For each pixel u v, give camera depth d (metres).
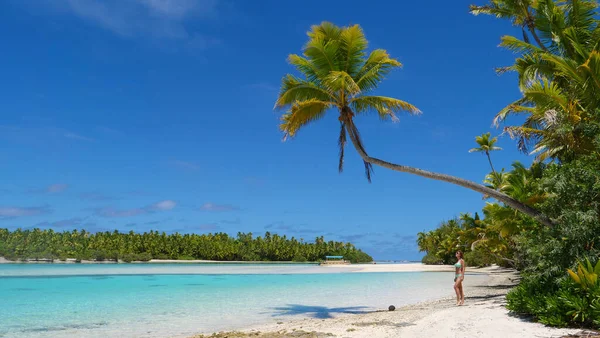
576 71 15.47
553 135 15.36
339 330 11.84
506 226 23.48
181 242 132.00
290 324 14.13
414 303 20.61
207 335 12.25
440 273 53.91
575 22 18.44
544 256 12.24
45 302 20.62
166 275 46.12
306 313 17.33
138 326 14.02
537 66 18.30
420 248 99.94
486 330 10.38
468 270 58.94
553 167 13.66
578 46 15.84
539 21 19.56
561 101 15.62
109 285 31.62
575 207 12.40
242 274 49.97
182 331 13.16
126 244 122.69
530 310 11.62
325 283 35.53
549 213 13.51
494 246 32.66
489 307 14.73
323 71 17.64
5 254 102.31
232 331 12.88
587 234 11.46
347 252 150.25
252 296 24.33
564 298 10.41
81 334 12.45
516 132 16.73
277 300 22.23
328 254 148.62
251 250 142.00
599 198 12.19
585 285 10.40
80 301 21.09
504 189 24.03
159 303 20.56
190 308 18.75
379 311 17.53
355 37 17.53
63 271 53.66
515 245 27.75
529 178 22.77
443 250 83.81
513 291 13.30
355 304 20.53
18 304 19.75
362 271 60.47
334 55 17.58
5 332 12.70
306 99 17.83
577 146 15.10
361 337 10.58
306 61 17.41
